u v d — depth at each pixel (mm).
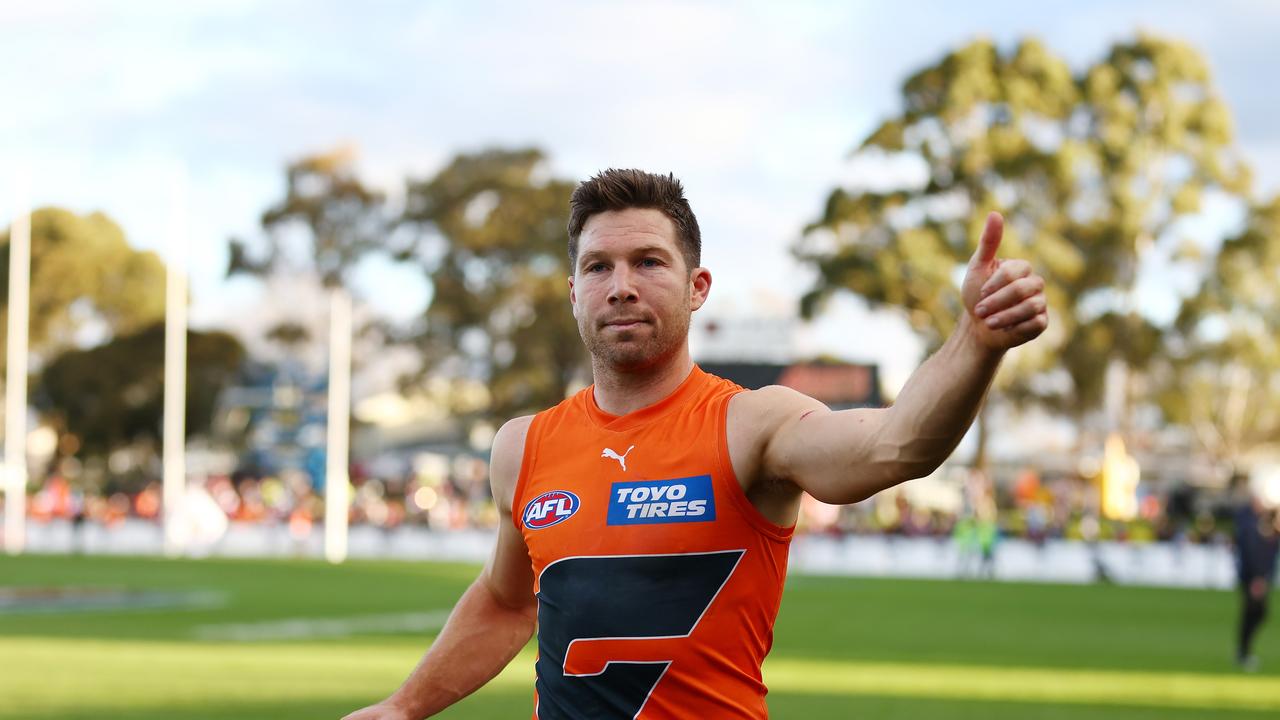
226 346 81000
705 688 3400
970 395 2994
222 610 25406
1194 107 65375
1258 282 67750
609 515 3490
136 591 30062
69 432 80375
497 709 13117
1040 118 63781
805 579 40219
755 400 3490
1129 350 66438
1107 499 63281
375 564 41781
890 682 15883
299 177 80125
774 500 3477
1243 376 75375
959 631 23438
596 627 3453
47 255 82125
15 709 12922
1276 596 36156
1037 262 62188
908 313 61625
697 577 3418
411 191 75500
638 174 3613
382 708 4004
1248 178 66250
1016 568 47531
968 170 61062
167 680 15203
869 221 62062
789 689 15062
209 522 48375
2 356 83125
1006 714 13289
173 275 48688
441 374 75500
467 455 79750
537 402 72188
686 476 3457
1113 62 65250
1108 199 64438
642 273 3557
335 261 79250
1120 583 41594
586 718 3473
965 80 60938
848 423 3266
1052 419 69312
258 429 77375
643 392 3605
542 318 71125
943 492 65812
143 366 79562
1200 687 15961
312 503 59406
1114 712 13570
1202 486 69938
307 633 21234
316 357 79562
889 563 48219
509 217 72875
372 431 87188
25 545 52500
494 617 4086
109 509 57219
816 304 61750
